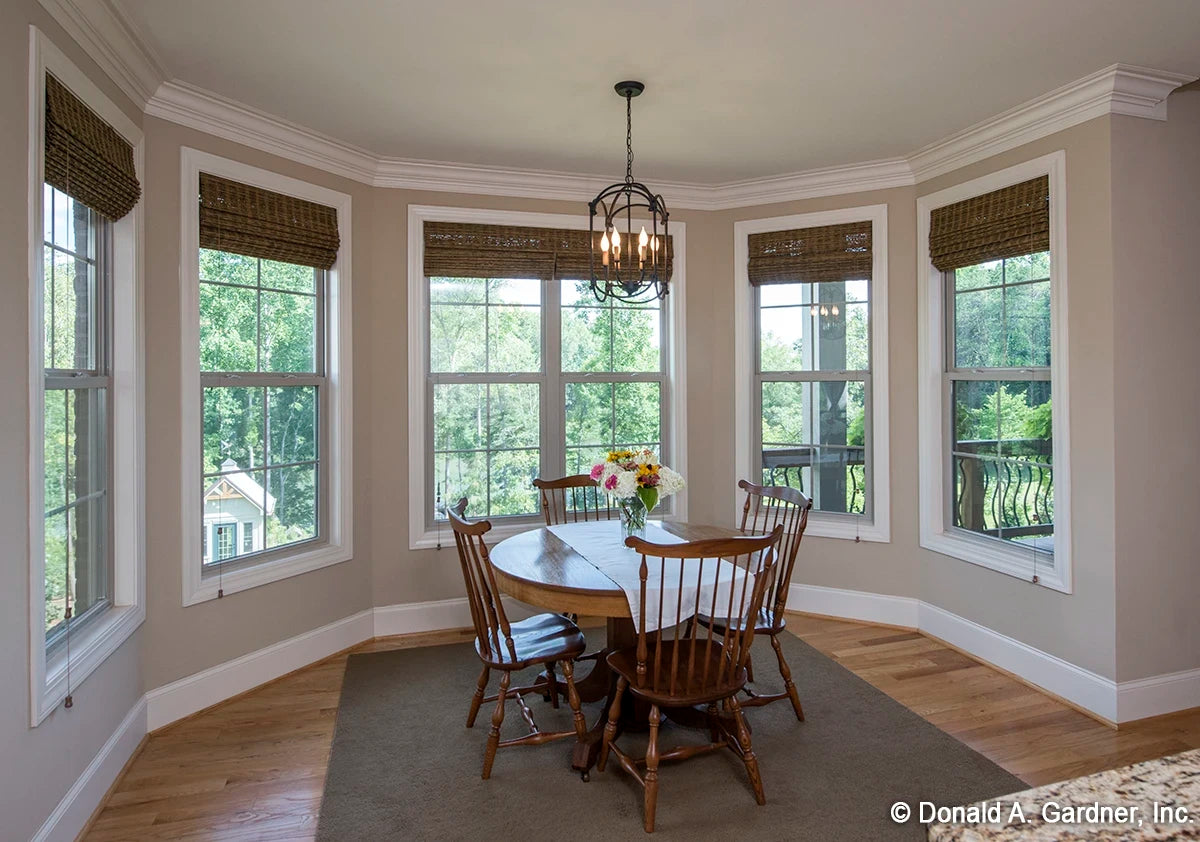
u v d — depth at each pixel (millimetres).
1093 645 3109
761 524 4551
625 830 2320
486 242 4203
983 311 3771
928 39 2672
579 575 2670
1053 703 3221
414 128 3518
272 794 2520
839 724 3008
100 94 2494
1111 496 3023
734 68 2904
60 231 2402
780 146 3830
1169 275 3098
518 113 3350
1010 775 2617
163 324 2979
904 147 3869
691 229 4578
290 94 3109
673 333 4566
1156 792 927
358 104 3229
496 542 4215
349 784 2580
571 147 3812
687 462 4598
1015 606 3504
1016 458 3582
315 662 3686
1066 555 3213
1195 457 3145
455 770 2674
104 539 2725
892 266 4164
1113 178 3002
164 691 2986
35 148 2074
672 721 2992
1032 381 3484
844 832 2295
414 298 4090
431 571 4168
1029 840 830
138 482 2787
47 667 2191
